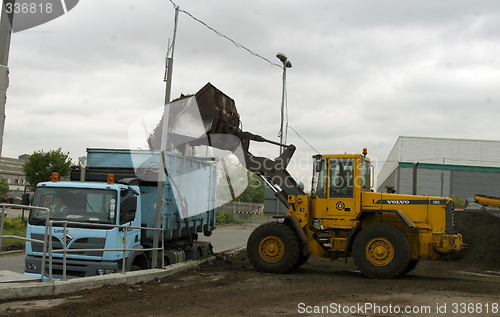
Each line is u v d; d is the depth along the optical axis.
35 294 6.48
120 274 8.15
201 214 12.49
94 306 6.14
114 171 10.34
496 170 44.44
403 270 9.38
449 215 9.88
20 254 14.08
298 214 10.68
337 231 10.53
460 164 44.81
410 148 45.38
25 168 32.38
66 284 6.87
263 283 8.70
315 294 7.52
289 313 6.12
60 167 32.44
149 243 10.20
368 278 9.62
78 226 8.38
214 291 7.66
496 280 10.37
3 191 30.95
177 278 9.14
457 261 14.38
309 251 10.57
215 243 19.67
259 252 10.41
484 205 19.97
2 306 5.86
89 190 8.68
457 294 7.69
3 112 6.26
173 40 10.18
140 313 5.91
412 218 10.03
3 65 6.30
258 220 38.25
